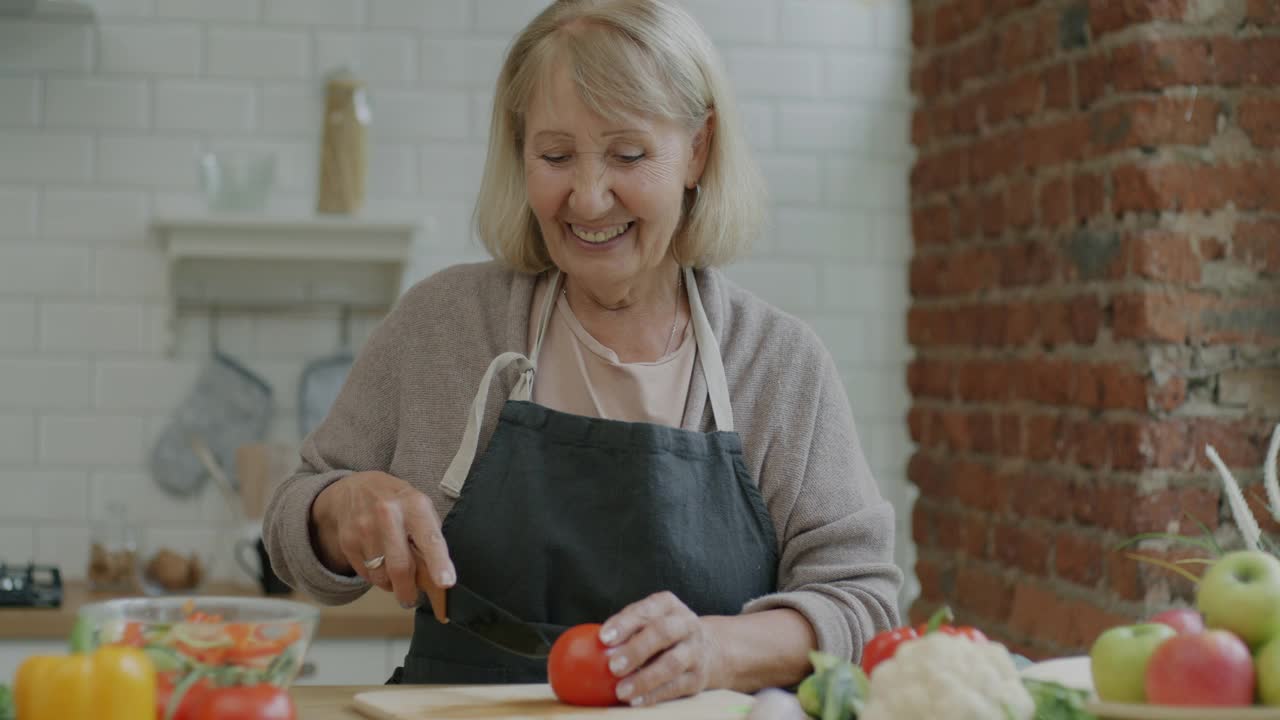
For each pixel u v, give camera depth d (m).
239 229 3.16
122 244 3.27
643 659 1.27
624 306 1.69
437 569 1.38
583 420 1.58
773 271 3.51
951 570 2.81
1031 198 2.53
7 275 3.23
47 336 3.24
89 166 3.26
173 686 1.03
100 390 3.26
